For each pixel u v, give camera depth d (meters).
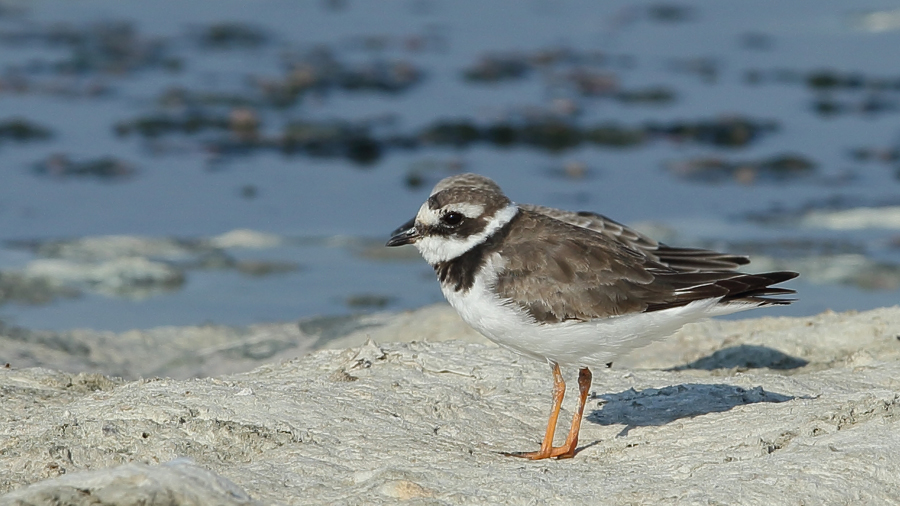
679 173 21.11
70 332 13.17
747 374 9.57
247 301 15.23
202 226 18.28
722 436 7.66
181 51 29.14
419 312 13.10
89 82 26.08
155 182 20.27
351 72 27.22
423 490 6.61
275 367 9.34
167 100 24.77
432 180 20.70
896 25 32.56
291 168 21.28
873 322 11.21
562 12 35.12
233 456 7.31
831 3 35.91
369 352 9.36
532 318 7.71
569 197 19.66
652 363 11.14
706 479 6.74
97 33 30.64
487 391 8.84
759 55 29.56
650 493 6.57
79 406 8.05
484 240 8.02
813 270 16.20
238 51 29.31
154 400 8.02
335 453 7.30
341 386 8.63
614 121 23.86
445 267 8.13
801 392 8.77
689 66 28.50
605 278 7.68
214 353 12.62
